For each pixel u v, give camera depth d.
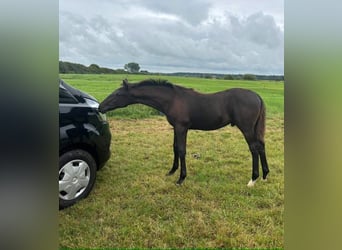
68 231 2.17
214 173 3.27
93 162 2.63
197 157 3.74
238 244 2.05
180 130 3.00
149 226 2.26
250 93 3.00
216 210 2.49
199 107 2.97
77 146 2.51
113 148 4.00
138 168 3.39
